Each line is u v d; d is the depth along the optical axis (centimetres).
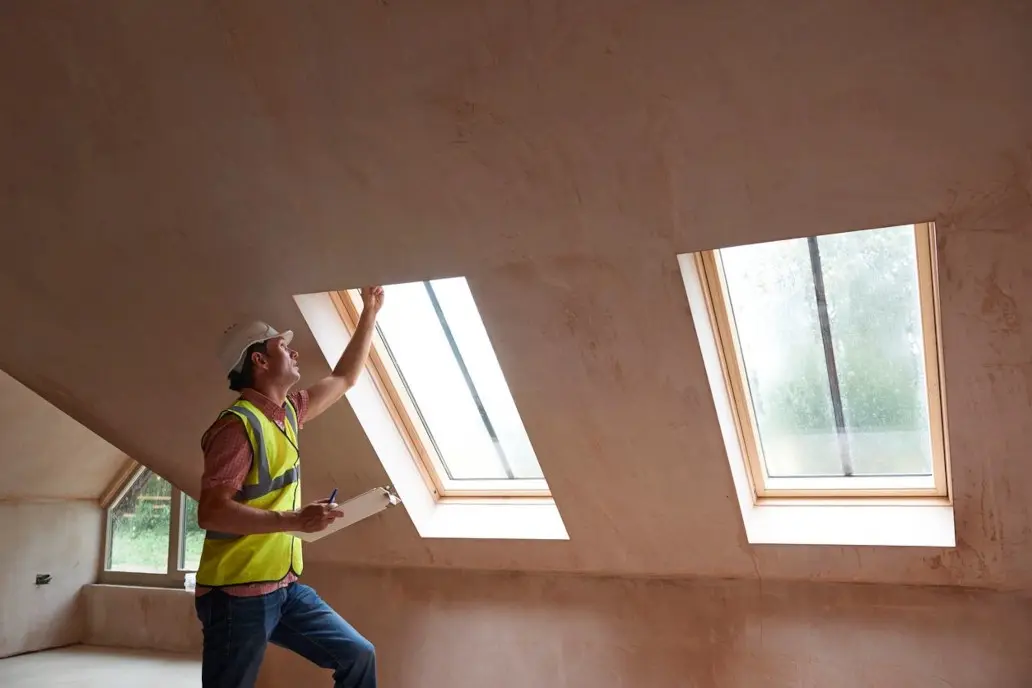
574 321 262
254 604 247
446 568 372
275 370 266
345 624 268
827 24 176
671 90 196
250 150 241
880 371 283
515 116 212
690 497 301
